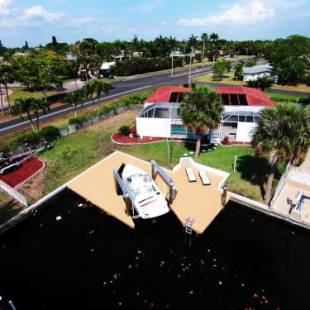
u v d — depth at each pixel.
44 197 21.86
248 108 32.56
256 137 17.98
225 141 30.66
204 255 16.83
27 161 28.25
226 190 20.41
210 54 126.50
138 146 31.02
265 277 15.32
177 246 17.52
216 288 14.79
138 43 129.00
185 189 22.53
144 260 16.58
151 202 19.00
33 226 19.69
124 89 61.72
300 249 17.27
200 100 23.25
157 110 32.38
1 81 42.94
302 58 83.81
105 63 84.56
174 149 29.84
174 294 14.52
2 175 25.44
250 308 13.76
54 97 54.97
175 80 74.25
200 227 18.42
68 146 31.61
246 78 70.12
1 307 14.05
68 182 24.25
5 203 21.42
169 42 122.44
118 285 15.09
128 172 23.22
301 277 15.34
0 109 47.59
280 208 19.69
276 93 56.78
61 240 18.23
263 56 133.25
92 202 21.61
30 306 14.11
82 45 77.75
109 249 17.41
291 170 24.08
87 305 14.09
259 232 18.62
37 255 17.14
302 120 16.47
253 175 24.05
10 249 17.70
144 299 14.30
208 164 26.11
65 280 15.45
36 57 58.31
